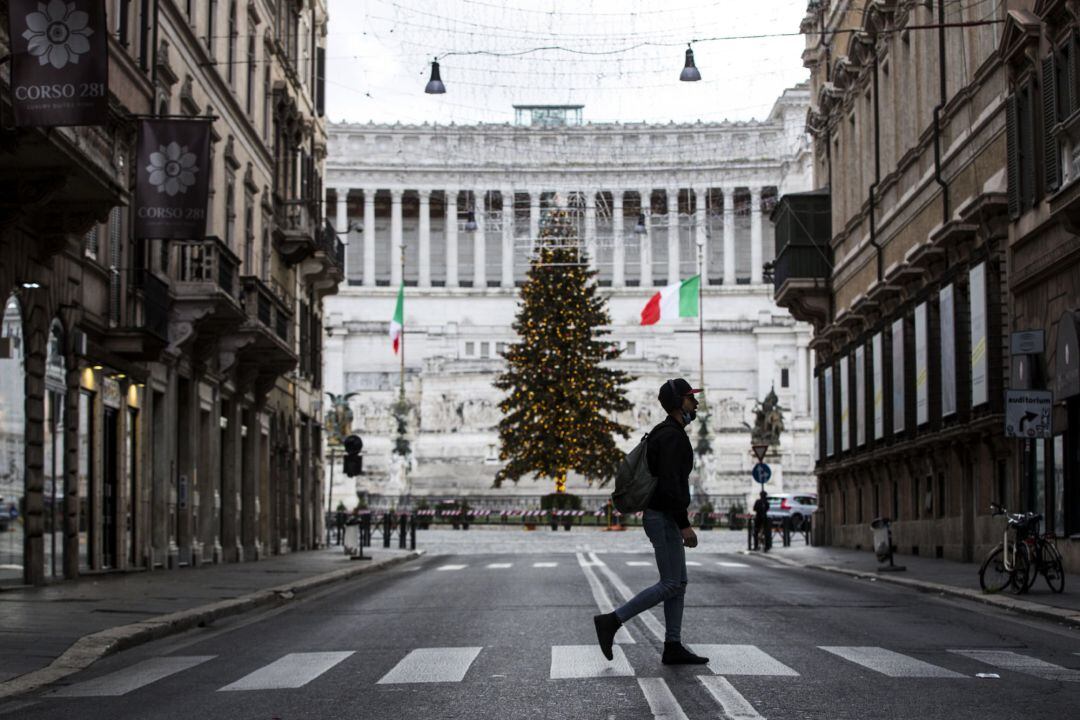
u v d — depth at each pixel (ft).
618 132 459.32
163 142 95.20
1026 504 98.73
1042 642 53.26
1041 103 101.19
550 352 294.05
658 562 44.55
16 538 86.74
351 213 480.64
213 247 119.24
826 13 186.39
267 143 161.38
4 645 52.39
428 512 296.92
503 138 460.96
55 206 86.22
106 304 104.42
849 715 34.55
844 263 172.65
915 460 140.15
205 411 133.28
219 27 135.95
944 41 128.06
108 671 47.91
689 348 436.35
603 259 475.31
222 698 39.63
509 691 39.58
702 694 38.06
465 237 482.69
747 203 478.59
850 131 173.47
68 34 68.03
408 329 436.76
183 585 90.94
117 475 108.78
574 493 341.41
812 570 120.06
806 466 369.91
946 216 126.21
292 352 150.10
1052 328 100.94
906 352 139.44
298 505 186.29
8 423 84.69
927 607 71.46
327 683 42.29
